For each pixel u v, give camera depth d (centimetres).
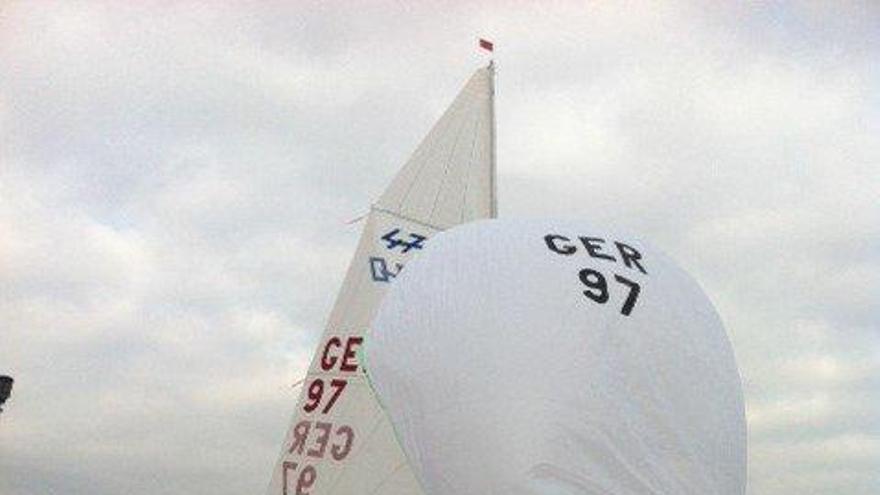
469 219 1184
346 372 1115
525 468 588
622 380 628
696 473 611
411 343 670
